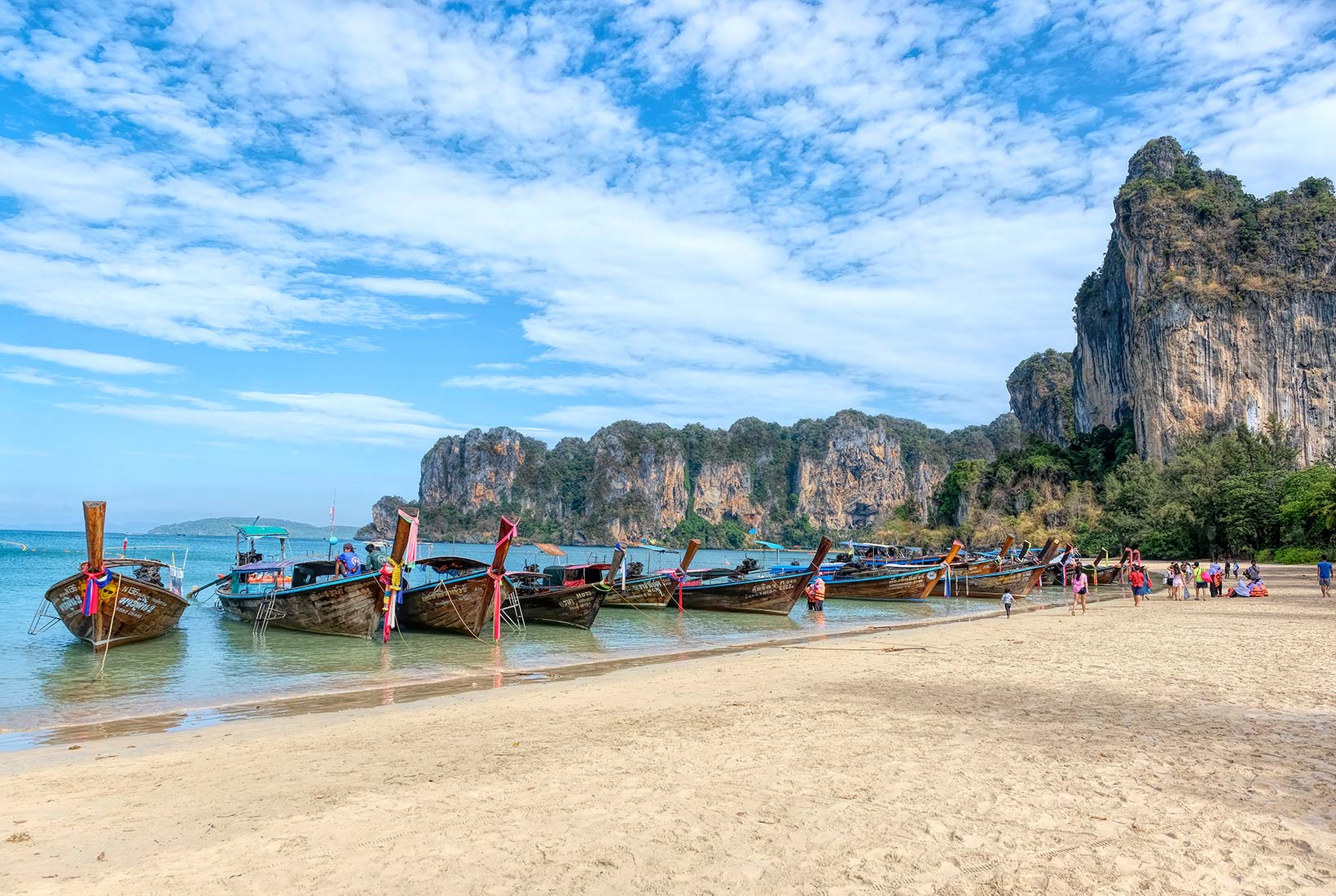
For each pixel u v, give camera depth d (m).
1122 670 14.57
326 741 10.49
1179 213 117.75
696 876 5.33
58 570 54.28
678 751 8.94
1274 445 88.56
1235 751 8.45
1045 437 171.88
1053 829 6.11
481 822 6.56
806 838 6.00
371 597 22.52
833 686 13.57
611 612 34.09
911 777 7.62
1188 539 77.62
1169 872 5.28
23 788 8.31
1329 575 35.50
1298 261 107.38
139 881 5.52
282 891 5.29
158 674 17.73
